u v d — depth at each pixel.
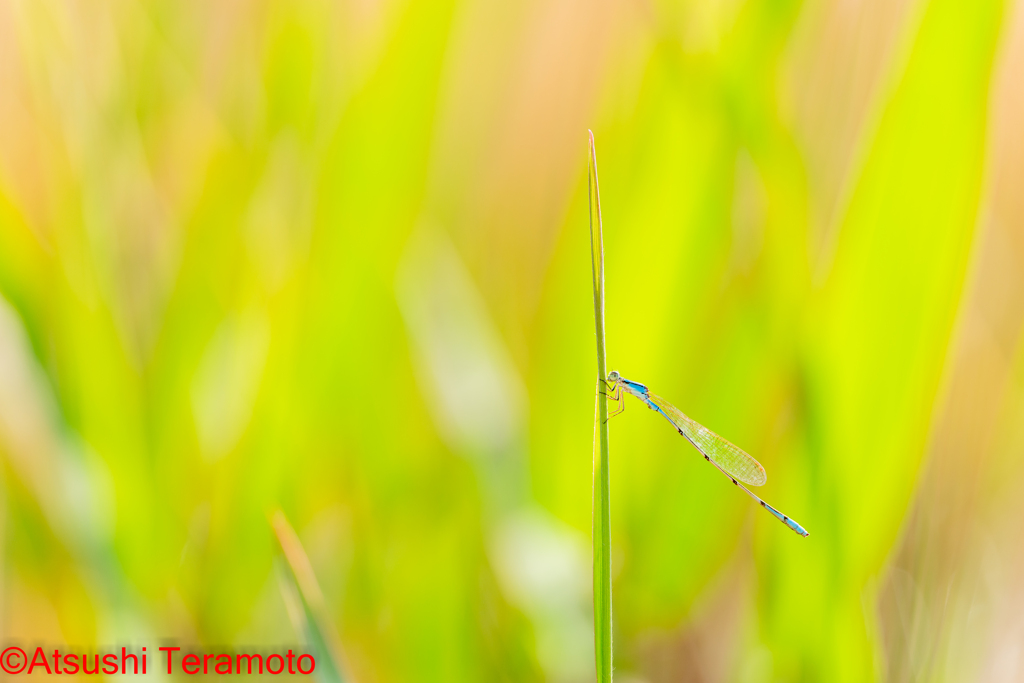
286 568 0.83
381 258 0.86
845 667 0.84
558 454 0.86
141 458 0.86
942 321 0.84
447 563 0.86
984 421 0.85
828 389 0.84
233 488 0.86
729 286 0.86
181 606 0.86
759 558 0.85
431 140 0.86
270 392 0.86
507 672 0.86
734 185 0.86
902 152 0.84
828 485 0.84
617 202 0.86
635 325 0.86
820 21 0.86
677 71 0.85
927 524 0.85
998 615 0.86
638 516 0.86
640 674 0.86
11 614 0.85
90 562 0.85
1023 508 0.86
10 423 0.86
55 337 0.86
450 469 0.86
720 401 0.86
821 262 0.85
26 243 0.86
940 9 0.83
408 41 0.86
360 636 0.86
